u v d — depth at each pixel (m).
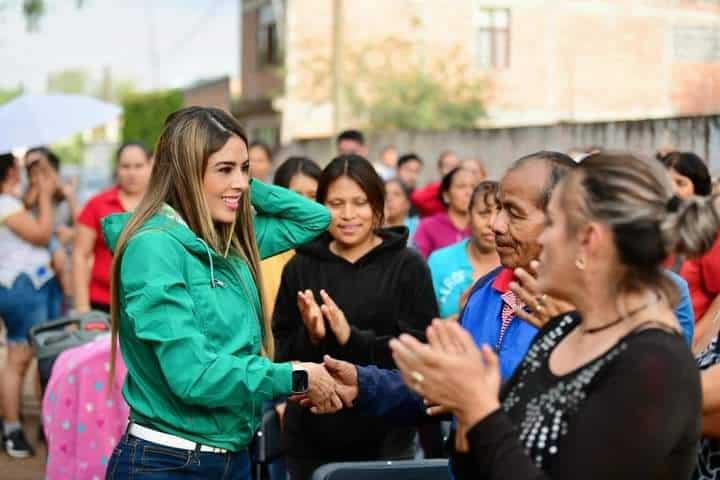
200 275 3.09
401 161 11.41
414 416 3.37
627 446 1.97
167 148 3.18
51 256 7.11
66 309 7.88
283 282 4.33
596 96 23.77
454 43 23.61
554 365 2.24
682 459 2.04
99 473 4.77
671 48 23.28
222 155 3.17
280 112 23.50
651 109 23.45
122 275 3.06
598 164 2.13
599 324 2.16
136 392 3.14
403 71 23.08
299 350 4.07
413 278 4.18
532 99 23.92
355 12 23.23
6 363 6.80
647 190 2.06
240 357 3.11
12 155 6.88
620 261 2.07
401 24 23.42
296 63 23.22
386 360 3.93
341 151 10.68
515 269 2.97
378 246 4.21
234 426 3.14
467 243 5.59
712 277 4.67
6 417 6.75
